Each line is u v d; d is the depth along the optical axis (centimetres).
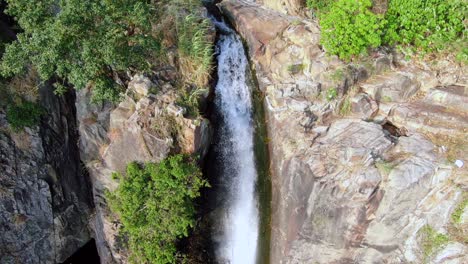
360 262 1520
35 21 1322
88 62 1335
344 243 1485
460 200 1303
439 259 1348
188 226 1705
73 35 1312
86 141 1762
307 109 1554
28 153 1675
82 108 1711
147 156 1529
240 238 1795
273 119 1644
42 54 1306
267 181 1730
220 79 1756
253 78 1794
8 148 1630
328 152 1449
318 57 1608
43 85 1702
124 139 1557
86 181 1891
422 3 1509
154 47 1486
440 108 1485
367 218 1395
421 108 1497
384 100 1559
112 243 1752
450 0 1484
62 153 1792
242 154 1753
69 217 1847
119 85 1580
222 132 1759
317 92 1577
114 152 1612
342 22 1505
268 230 1761
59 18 1265
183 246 1714
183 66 1678
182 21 1727
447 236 1328
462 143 1385
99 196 1772
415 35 1572
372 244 1465
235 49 1823
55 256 1858
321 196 1438
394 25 1552
